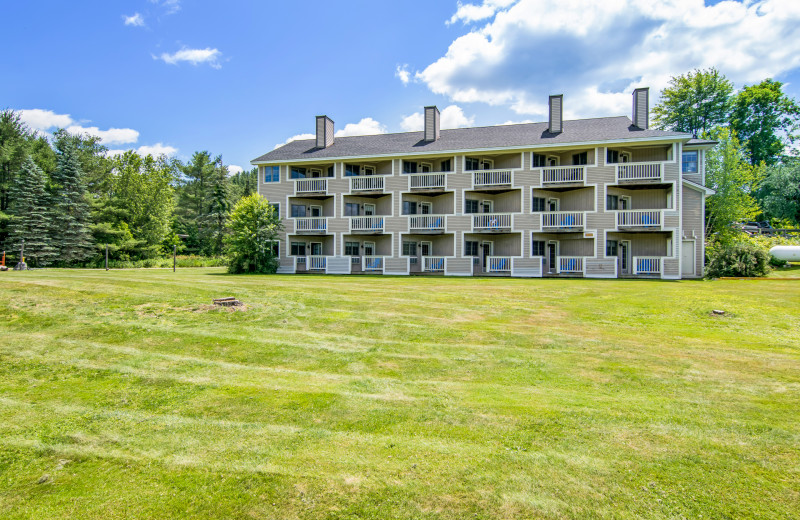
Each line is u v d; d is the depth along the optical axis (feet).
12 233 109.50
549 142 79.20
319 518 9.71
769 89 134.82
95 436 13.94
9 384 18.40
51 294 34.55
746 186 105.09
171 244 167.84
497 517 9.62
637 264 75.51
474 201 88.07
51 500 10.50
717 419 14.96
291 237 95.45
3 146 117.39
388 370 20.81
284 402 16.79
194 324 28.14
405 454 12.61
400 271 87.10
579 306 36.96
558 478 11.23
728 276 66.18
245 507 10.14
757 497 10.28
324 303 36.32
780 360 22.18
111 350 22.99
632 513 9.71
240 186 246.88
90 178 137.18
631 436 13.65
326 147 99.50
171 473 11.72
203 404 16.60
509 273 82.28
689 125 135.64
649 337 26.99
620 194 80.33
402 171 89.56
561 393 17.72
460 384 18.90
